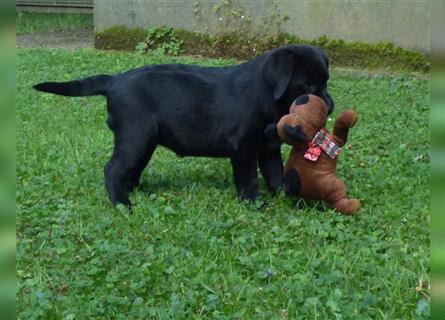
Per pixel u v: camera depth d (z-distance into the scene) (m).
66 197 6.36
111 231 5.44
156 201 6.09
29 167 7.07
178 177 6.92
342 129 5.77
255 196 6.13
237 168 6.12
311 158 5.73
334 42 13.35
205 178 6.91
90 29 18.52
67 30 18.41
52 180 6.74
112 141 8.20
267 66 5.84
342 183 5.83
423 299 4.27
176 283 4.57
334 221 5.63
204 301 4.38
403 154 7.46
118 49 14.96
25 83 11.28
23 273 4.84
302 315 4.18
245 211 5.89
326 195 5.79
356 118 5.73
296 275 4.63
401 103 9.98
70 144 8.02
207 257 5.02
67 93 6.16
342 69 13.05
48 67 12.61
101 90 6.21
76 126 8.92
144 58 13.66
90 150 7.74
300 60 5.79
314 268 4.75
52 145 8.00
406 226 5.50
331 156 5.78
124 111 6.09
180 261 4.91
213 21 14.23
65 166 7.17
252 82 5.98
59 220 5.71
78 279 4.72
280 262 4.83
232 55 14.12
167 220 5.74
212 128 6.09
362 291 4.45
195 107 6.09
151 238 5.37
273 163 6.35
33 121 9.12
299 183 5.80
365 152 7.63
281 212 5.82
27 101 10.23
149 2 14.59
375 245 5.12
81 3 21.09
